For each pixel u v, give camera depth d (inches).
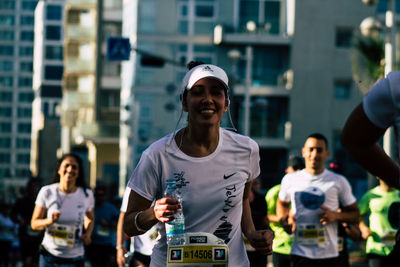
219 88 170.2
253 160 177.9
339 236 341.7
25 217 468.1
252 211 375.2
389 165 113.8
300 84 1594.5
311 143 334.3
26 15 4552.2
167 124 1720.0
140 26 1736.0
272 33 1654.8
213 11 1737.2
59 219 357.7
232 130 183.6
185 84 171.9
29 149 4471.0
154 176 175.0
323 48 1598.2
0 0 4537.4
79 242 363.3
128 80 1775.3
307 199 333.1
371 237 371.6
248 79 1363.2
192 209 173.6
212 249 173.6
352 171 1556.3
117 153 1999.3
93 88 2000.5
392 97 108.4
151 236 344.5
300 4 1598.2
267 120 1621.6
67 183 359.3
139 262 347.6
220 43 1605.6
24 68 4589.1
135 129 1720.0
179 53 1737.2
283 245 373.1
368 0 751.1
